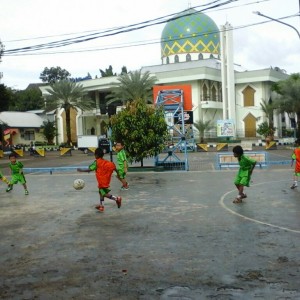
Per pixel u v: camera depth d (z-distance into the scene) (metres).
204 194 11.91
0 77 39.78
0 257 6.12
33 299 4.52
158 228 7.70
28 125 63.62
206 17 62.06
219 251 6.09
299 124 44.31
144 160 27.22
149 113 19.36
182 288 4.71
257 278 4.95
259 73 56.56
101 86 59.72
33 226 8.20
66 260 5.88
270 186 13.26
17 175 13.12
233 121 48.34
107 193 9.83
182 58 61.75
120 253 6.15
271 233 7.09
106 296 4.54
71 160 32.28
